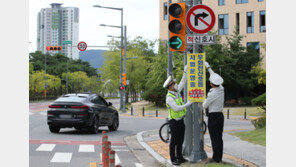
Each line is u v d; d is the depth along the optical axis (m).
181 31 9.44
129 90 64.19
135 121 27.38
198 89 8.77
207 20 8.65
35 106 52.41
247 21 53.56
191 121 10.34
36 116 30.31
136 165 9.23
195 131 9.11
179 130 8.79
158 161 9.63
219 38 47.66
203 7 8.64
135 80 61.88
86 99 17.27
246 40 53.56
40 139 14.51
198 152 9.05
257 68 44.44
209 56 45.69
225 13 55.03
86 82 99.06
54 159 9.87
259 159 9.56
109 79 62.50
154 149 12.18
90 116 16.75
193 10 8.66
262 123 16.44
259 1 52.59
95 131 17.28
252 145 12.34
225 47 50.44
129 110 44.84
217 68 46.56
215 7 55.75
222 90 8.42
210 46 46.62
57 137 15.39
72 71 116.19
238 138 14.38
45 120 25.59
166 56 46.81
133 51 65.94
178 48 9.44
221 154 8.57
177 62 43.72
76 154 10.82
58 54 125.44
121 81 41.81
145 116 34.53
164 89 48.69
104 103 18.91
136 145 13.45
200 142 9.11
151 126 22.86
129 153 11.42
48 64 117.19
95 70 132.75
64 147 12.28
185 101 10.56
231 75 48.66
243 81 48.19
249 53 50.06
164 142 14.13
